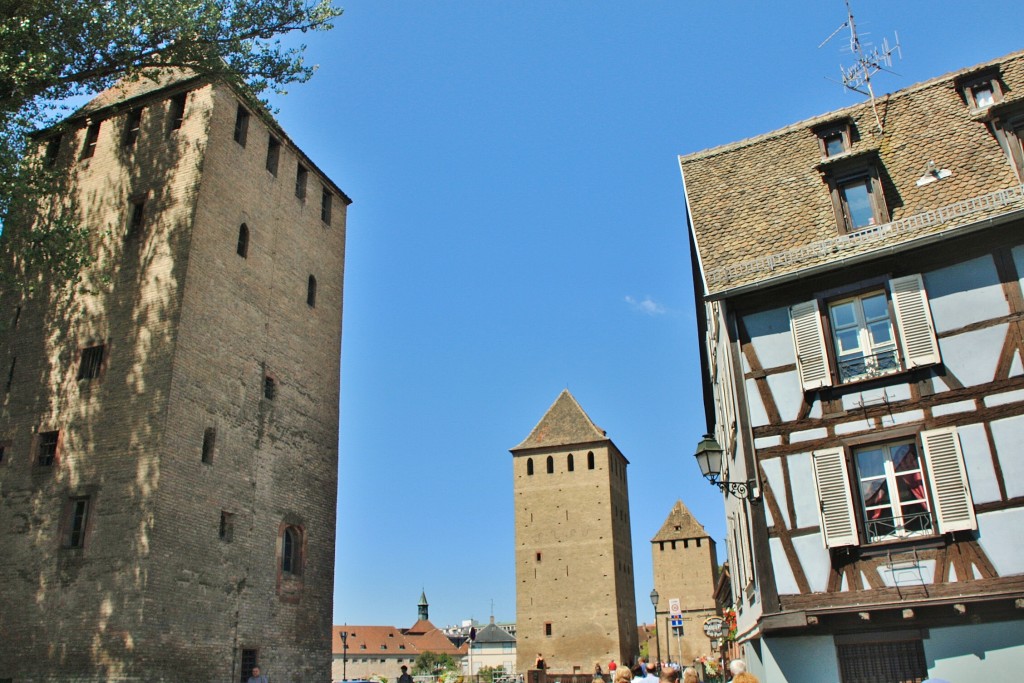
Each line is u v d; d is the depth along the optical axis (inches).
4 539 877.8
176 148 1016.2
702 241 625.6
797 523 502.0
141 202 1002.7
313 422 1137.4
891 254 515.8
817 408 519.2
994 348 477.1
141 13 748.0
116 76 818.2
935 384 488.4
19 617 831.1
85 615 798.5
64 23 723.4
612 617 2240.4
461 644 5910.4
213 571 880.3
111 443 867.4
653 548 3253.0
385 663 4891.7
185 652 816.9
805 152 650.2
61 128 942.4
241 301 1018.7
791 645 488.4
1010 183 521.3
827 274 540.1
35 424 924.6
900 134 605.3
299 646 1012.5
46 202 1048.8
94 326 945.5
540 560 2374.5
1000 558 443.2
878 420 497.7
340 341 1251.8
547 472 2476.6
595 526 2361.0
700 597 3125.0
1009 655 431.2
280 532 1016.9
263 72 860.0
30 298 1005.2
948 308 497.4
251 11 821.2
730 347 560.7
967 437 470.0
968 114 587.8
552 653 2256.4
